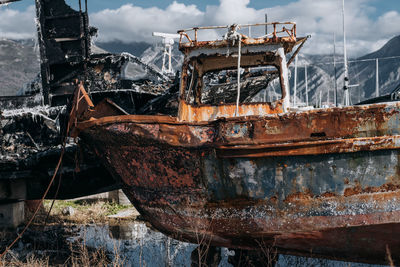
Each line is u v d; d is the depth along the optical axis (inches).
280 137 179.8
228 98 374.6
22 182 308.7
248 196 190.4
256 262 222.7
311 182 181.5
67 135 219.8
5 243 305.6
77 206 465.4
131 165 209.0
